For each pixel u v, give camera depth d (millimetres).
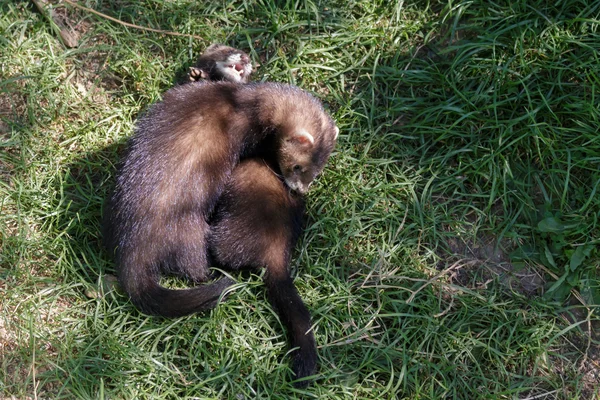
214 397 1605
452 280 1722
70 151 1768
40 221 1721
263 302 1669
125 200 1658
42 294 1665
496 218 1751
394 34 1830
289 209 1714
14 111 1780
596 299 1696
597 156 1731
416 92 1814
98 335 1641
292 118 1732
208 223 1693
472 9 1826
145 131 1688
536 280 1724
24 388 1603
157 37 1833
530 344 1673
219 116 1710
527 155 1763
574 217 1724
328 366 1647
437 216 1752
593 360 1676
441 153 1783
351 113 1799
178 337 1644
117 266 1656
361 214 1742
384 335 1670
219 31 1840
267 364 1638
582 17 1788
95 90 1812
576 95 1766
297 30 1839
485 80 1788
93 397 1601
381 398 1629
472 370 1660
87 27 1841
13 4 1831
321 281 1702
